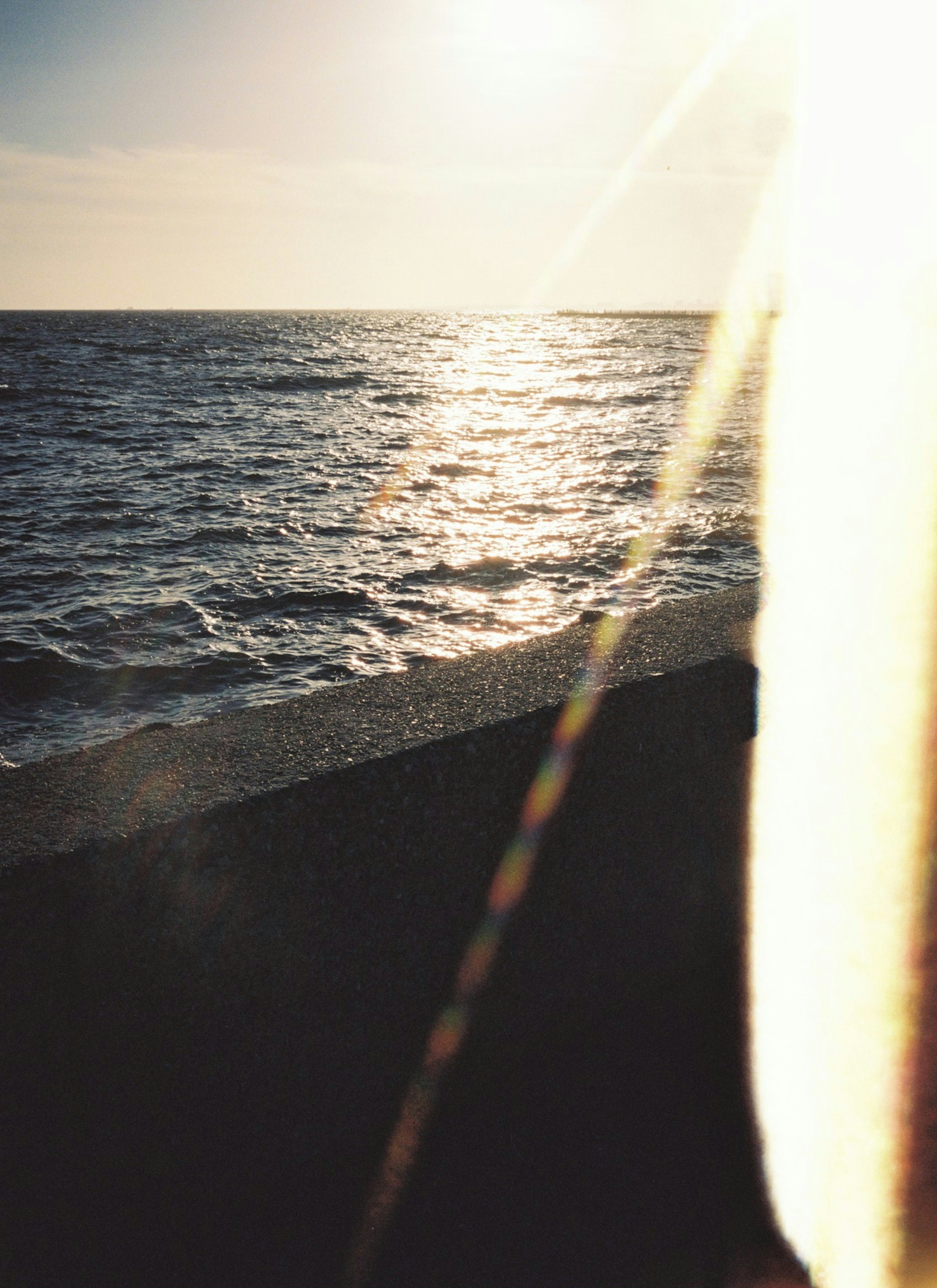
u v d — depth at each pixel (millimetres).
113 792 1397
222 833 1342
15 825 1305
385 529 12852
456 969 1658
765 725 1981
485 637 8305
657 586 9750
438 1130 1655
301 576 10281
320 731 1615
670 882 1932
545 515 13703
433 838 1567
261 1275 1387
